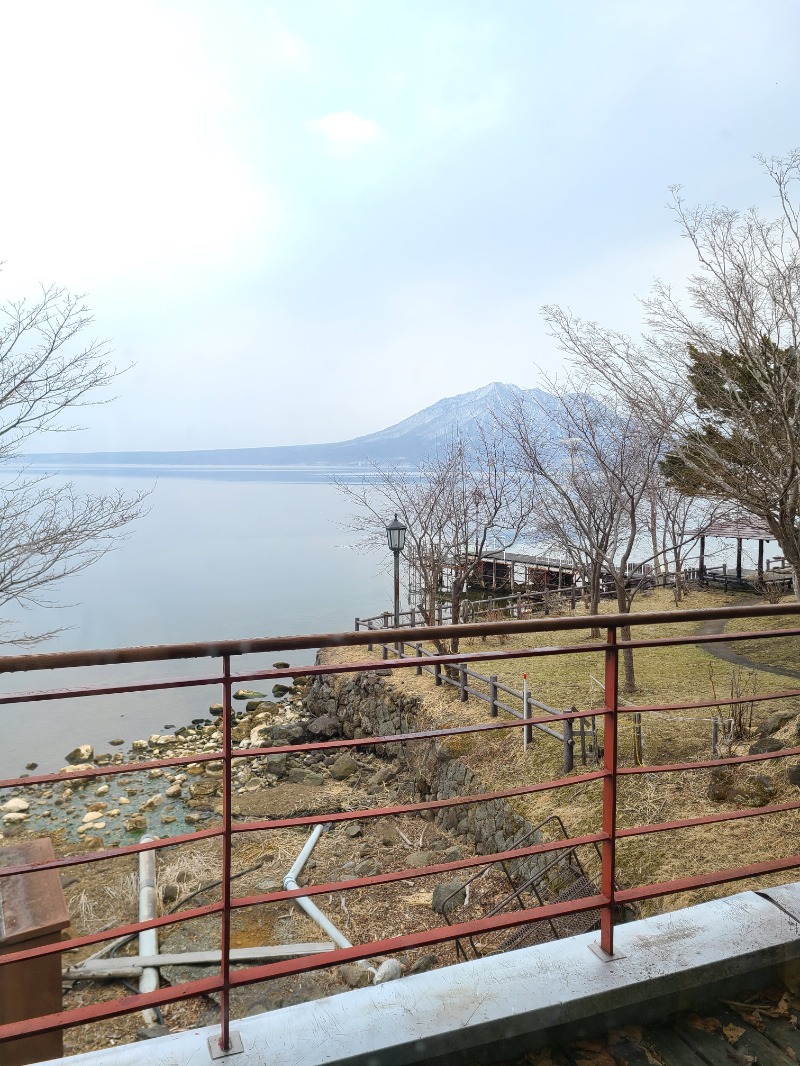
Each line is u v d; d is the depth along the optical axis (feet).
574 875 22.52
